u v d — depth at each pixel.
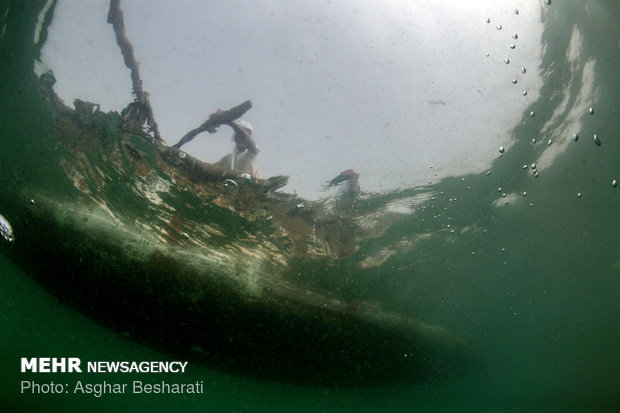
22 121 3.40
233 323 4.07
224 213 3.55
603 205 4.91
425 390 5.98
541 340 6.78
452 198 3.93
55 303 4.31
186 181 3.29
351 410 5.86
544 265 5.57
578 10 3.38
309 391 5.07
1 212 3.88
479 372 6.54
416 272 4.64
